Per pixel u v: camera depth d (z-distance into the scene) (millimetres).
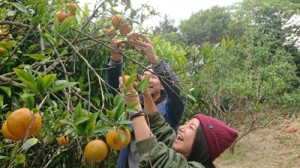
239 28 17203
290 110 10609
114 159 3086
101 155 1116
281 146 9773
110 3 1903
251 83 8867
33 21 1520
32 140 1009
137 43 1906
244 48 10234
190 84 2430
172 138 1862
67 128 1350
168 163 1455
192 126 1670
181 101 2016
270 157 8953
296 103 9711
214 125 1673
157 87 2309
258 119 9469
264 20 15992
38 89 1007
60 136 1483
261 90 8898
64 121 1132
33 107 1006
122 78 1505
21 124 975
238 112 9969
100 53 2514
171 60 2752
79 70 2533
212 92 8766
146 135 1524
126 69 2689
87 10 2355
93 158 1111
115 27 1903
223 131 1663
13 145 1424
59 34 1399
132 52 2586
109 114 1168
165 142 1841
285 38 16844
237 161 8633
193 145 1640
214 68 8461
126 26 1886
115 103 1251
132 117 1545
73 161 2566
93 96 2531
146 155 1484
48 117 1357
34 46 1762
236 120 10312
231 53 9484
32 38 2045
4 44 1575
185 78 2215
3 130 1043
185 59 1987
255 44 11344
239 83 8820
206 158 1642
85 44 2316
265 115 9672
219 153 1651
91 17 1820
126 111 1221
